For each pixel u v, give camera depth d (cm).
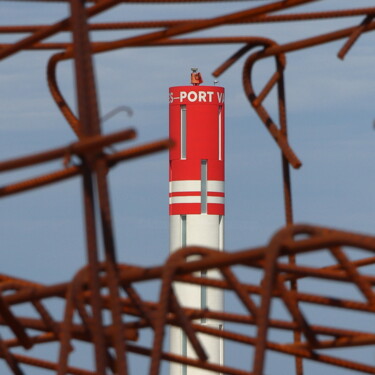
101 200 4803
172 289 5066
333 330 5691
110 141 4409
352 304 5381
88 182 4812
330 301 5459
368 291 5000
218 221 17950
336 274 5169
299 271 5225
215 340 17450
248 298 5219
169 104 18088
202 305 17650
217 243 17912
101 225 4847
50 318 5744
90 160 4775
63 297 5700
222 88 18088
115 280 4897
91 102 4722
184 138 17950
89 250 4800
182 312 5091
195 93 17875
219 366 6056
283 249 4581
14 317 5816
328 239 4409
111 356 5634
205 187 17888
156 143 4616
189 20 6819
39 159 4556
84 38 4753
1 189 5075
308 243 4472
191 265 4931
